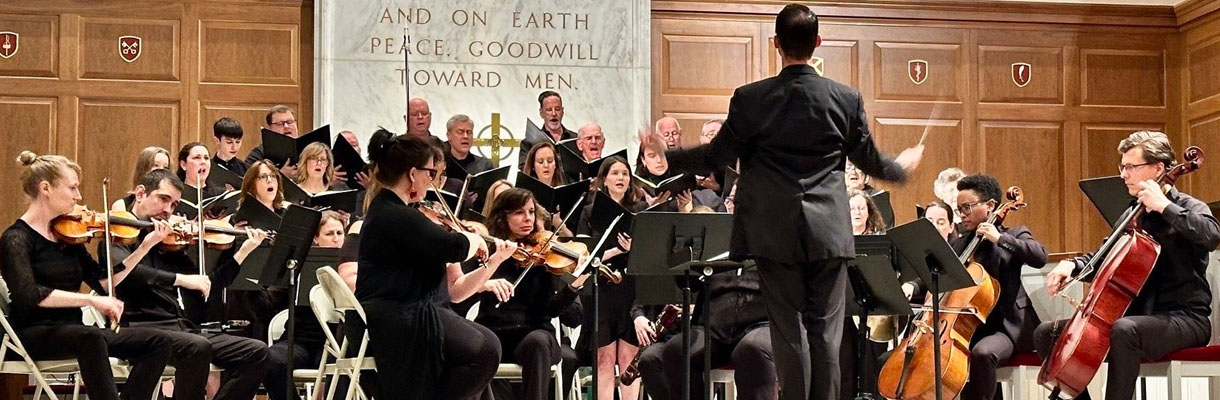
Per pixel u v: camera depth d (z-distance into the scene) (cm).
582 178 905
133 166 1173
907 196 1295
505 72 1226
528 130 1043
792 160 538
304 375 696
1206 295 698
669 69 1273
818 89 539
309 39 1210
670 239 584
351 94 1195
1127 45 1337
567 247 720
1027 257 729
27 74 1159
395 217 593
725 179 860
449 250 593
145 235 743
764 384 632
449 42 1218
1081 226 1327
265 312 786
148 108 1179
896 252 642
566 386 743
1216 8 1268
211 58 1191
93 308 672
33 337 639
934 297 604
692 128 1273
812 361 547
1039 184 1322
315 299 653
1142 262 677
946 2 1305
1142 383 774
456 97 1216
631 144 1233
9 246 645
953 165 1306
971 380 716
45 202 661
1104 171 1331
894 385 698
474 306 751
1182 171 701
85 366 638
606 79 1238
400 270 597
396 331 586
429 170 609
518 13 1230
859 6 1296
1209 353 686
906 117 1303
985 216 761
